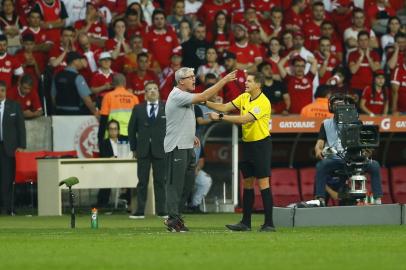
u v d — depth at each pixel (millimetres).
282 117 73438
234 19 87625
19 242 44312
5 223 61312
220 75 78938
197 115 69750
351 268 33750
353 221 56062
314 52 86438
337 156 58812
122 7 86562
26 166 71750
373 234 48375
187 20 85562
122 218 66125
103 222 61906
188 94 50406
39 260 36625
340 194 58594
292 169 76250
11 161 71750
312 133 76562
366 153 58125
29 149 74312
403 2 97375
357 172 57406
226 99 77562
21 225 59312
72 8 83562
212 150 74500
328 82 81062
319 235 47625
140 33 83375
